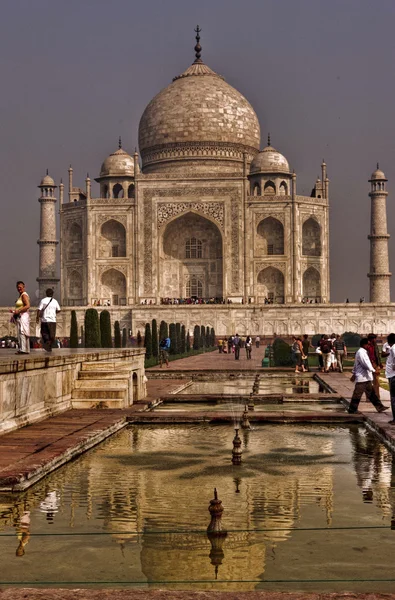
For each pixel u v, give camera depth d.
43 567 9.36
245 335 98.88
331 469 15.69
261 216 109.38
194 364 59.34
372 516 11.70
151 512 11.97
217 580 8.89
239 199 109.25
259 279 112.31
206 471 15.46
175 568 9.30
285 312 98.44
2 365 18.78
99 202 110.06
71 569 9.30
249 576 9.00
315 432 21.56
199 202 109.56
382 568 9.30
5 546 10.21
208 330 95.56
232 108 120.50
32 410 21.58
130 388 26.80
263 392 36.22
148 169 121.94
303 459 16.88
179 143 118.94
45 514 11.88
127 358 30.17
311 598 7.05
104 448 18.47
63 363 24.48
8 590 7.27
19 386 20.41
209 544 10.23
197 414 23.81
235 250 109.31
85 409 25.39
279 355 56.22
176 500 12.79
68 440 17.91
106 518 11.60
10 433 19.11
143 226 109.88
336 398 30.45
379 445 18.98
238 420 23.50
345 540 10.39
